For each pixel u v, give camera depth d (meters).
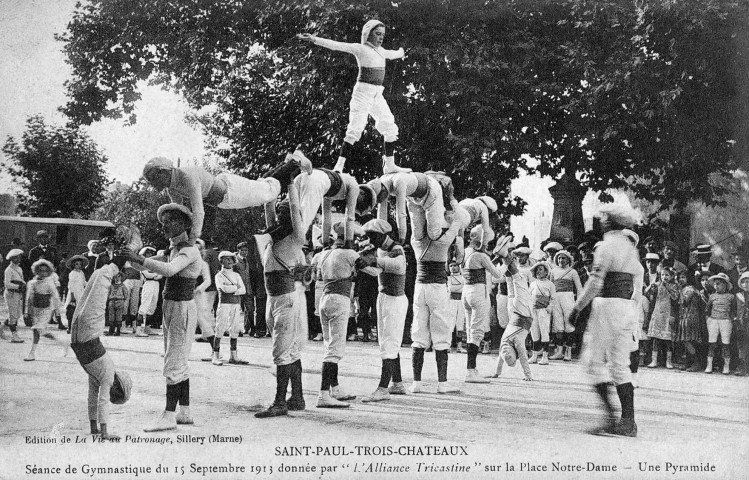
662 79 14.62
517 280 10.73
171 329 7.00
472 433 7.14
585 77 14.86
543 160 16.59
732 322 11.89
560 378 11.02
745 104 14.60
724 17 13.53
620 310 7.25
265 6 15.41
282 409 7.79
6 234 19.03
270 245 7.98
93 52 14.78
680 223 16.70
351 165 15.91
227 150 17.22
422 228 9.69
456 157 15.42
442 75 14.86
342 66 14.79
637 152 15.78
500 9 14.85
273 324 7.96
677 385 10.50
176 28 15.43
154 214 18.73
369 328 16.16
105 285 6.64
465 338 15.19
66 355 11.91
